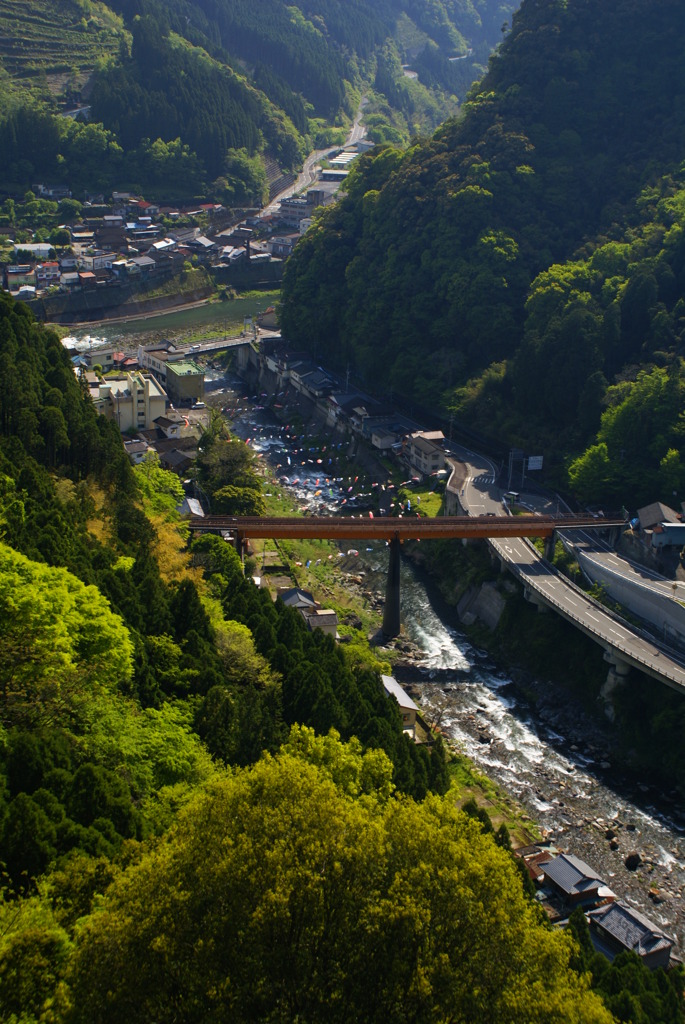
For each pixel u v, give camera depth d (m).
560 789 122.50
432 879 53.12
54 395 150.62
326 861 52.47
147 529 135.25
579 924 86.88
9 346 155.00
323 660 111.06
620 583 148.62
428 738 126.38
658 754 127.38
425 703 139.88
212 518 158.75
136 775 77.00
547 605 150.88
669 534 154.12
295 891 50.41
